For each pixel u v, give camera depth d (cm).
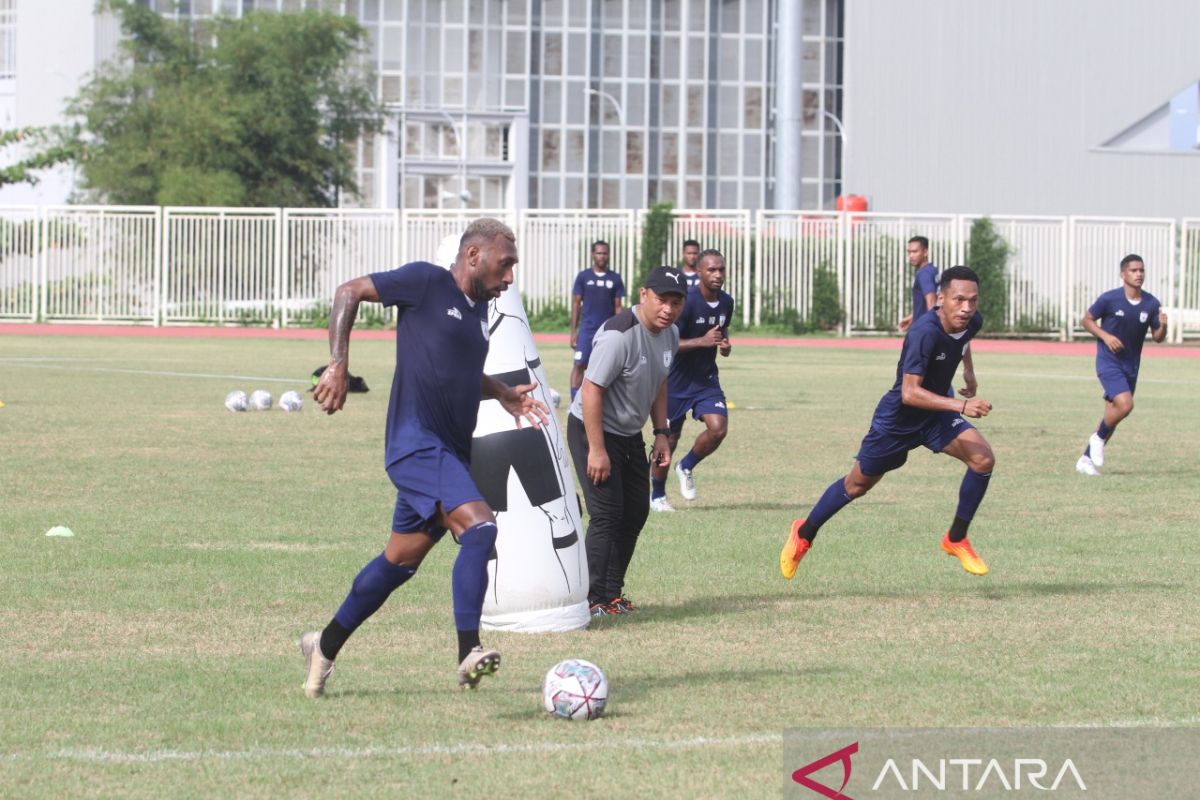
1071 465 3953
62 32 15900
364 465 3734
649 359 2150
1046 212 15162
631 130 17238
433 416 1614
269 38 14500
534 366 2091
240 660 1816
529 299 11569
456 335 1609
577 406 2220
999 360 9162
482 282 1619
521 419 2048
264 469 3638
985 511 3142
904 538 2800
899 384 2262
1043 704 1638
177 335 10500
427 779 1353
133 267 11631
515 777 1362
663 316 2131
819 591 2311
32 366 7188
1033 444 4444
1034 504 3244
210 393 5762
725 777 1369
